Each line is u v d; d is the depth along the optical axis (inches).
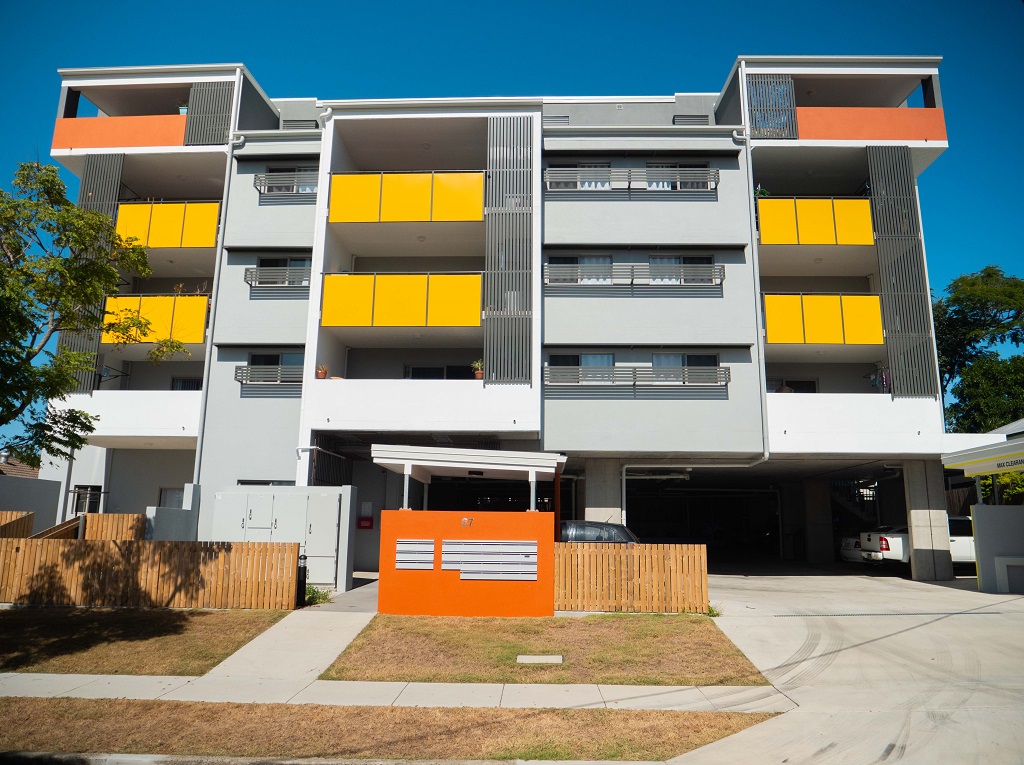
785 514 1138.0
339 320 787.4
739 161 828.6
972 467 689.6
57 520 914.1
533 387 756.0
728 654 428.5
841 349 831.1
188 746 295.4
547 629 482.6
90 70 888.3
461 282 786.2
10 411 479.2
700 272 804.0
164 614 524.4
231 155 858.8
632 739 300.2
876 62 847.1
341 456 841.5
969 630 485.1
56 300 545.3
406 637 465.4
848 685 373.1
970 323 1419.8
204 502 793.6
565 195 819.4
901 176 824.3
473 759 280.7
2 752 289.6
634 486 1213.7
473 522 531.2
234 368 824.9
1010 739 295.9
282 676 397.4
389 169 936.9
